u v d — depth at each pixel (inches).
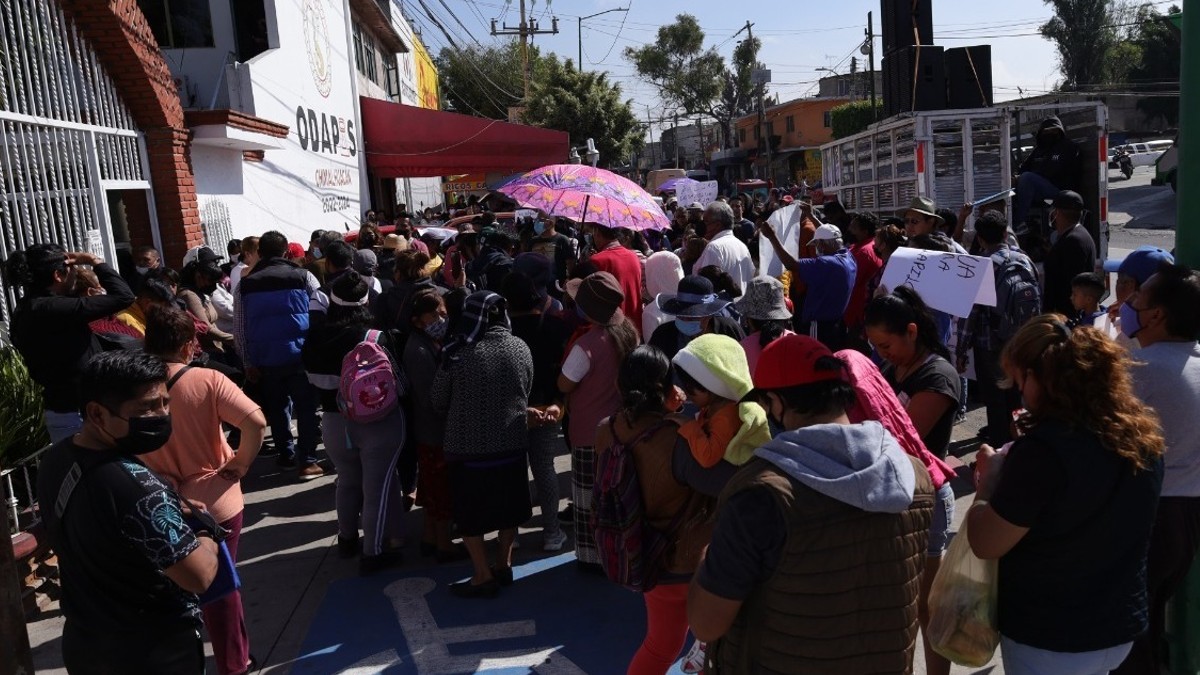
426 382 198.7
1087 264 268.4
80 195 293.4
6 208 253.9
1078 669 98.0
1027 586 98.0
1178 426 117.2
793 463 84.4
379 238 382.3
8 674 108.9
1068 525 94.0
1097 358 93.6
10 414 209.8
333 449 209.5
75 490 100.9
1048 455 92.9
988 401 246.2
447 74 1951.3
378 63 884.6
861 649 84.6
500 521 184.9
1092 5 2444.6
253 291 269.6
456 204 1185.4
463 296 188.2
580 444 180.4
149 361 103.9
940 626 107.5
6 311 247.8
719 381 119.9
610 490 128.5
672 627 132.9
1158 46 2314.2
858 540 83.3
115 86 326.0
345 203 660.7
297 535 231.6
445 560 209.0
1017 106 384.8
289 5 528.7
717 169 2610.7
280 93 506.3
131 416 102.1
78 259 195.0
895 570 85.6
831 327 254.2
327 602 190.9
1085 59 2472.9
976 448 272.8
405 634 175.6
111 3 298.4
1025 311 235.9
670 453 128.3
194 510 119.5
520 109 1487.5
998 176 395.2
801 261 252.7
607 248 280.7
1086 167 386.0
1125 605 97.0
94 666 103.9
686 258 310.0
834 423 90.1
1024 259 241.4
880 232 284.7
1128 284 162.9
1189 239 132.5
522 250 411.8
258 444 148.5
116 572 101.6
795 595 83.2
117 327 236.2
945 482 136.1
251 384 283.9
